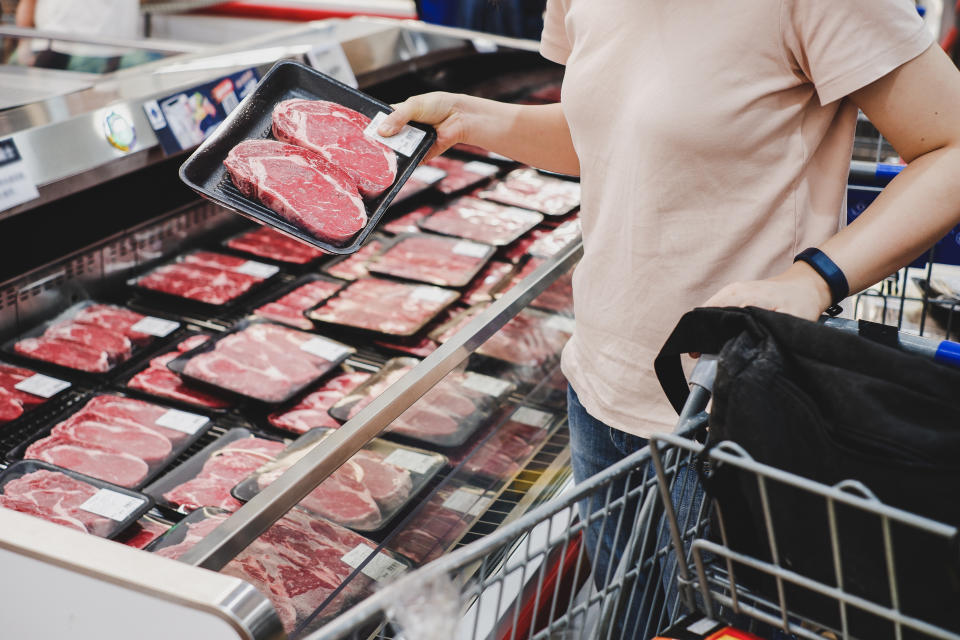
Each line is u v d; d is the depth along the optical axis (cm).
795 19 119
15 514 104
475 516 185
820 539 88
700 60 125
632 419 146
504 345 192
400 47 283
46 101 197
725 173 129
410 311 229
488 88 299
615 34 134
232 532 122
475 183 303
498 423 195
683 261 134
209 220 263
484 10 372
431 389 165
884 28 112
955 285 219
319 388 206
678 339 104
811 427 87
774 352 92
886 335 114
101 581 96
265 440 188
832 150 130
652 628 151
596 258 145
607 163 141
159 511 168
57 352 211
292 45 256
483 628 160
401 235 268
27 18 373
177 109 210
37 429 192
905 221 114
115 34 380
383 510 158
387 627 147
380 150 163
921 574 82
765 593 96
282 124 162
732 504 91
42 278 218
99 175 194
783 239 131
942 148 116
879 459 83
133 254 241
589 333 149
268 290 246
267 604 94
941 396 86
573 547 190
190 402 199
